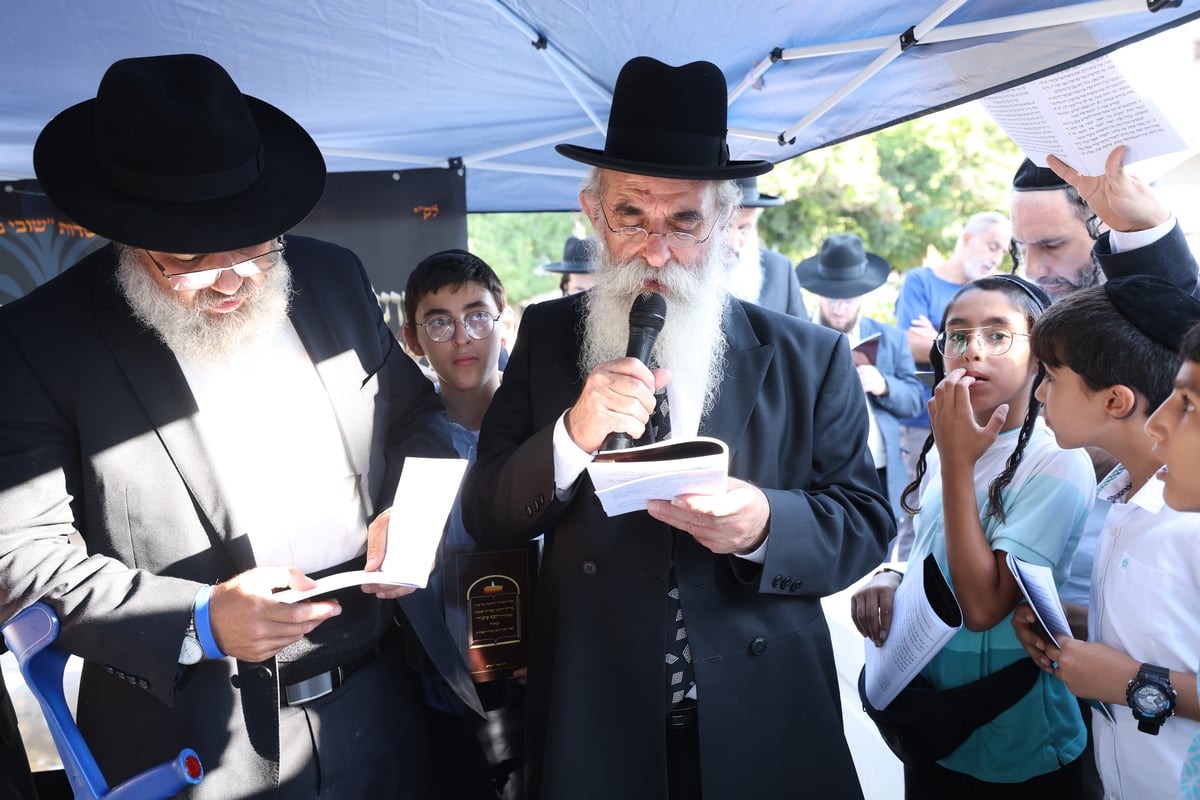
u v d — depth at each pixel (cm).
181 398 195
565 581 209
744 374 212
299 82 316
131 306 196
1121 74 208
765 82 303
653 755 195
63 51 282
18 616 184
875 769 319
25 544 183
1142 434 189
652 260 203
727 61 292
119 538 193
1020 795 219
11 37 270
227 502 196
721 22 262
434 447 230
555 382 219
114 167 182
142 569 192
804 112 331
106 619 180
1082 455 220
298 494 207
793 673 207
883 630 238
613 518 206
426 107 348
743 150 382
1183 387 154
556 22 269
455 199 440
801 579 197
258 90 323
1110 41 209
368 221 442
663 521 185
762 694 203
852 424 222
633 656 198
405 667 229
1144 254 229
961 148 1655
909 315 564
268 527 203
